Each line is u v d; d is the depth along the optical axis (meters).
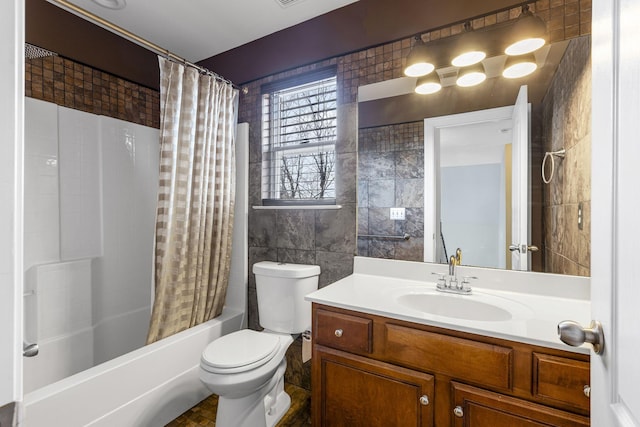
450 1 1.56
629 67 0.46
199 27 2.03
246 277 2.21
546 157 1.36
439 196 1.60
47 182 1.80
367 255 1.79
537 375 0.93
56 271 1.79
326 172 1.97
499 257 1.46
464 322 1.06
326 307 1.33
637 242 0.43
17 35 0.37
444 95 1.58
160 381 1.59
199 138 1.81
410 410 1.13
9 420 0.35
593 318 0.61
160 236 1.65
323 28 1.91
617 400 0.50
